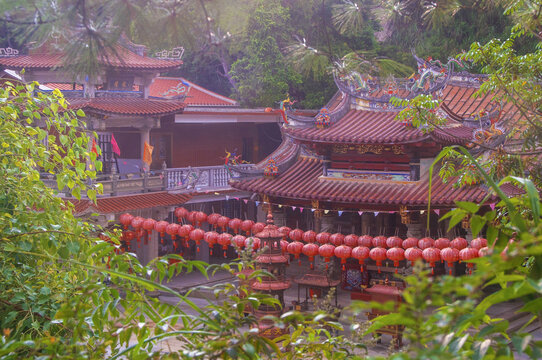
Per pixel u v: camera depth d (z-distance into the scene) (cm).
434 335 262
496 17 3109
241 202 3500
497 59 1095
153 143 3369
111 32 481
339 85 2498
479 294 229
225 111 3303
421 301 228
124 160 3108
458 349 266
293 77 3650
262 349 370
